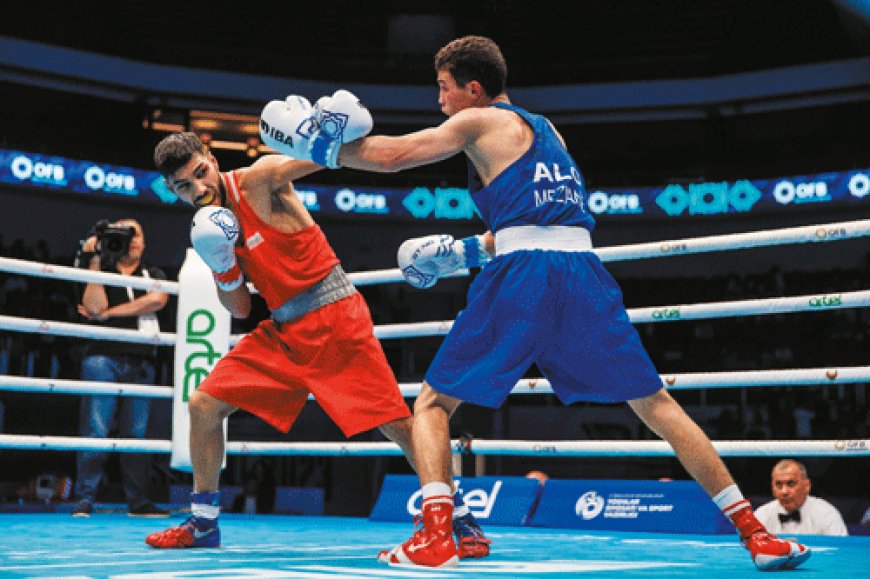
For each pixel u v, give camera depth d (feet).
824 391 38.32
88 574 6.34
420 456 7.09
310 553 8.54
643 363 7.31
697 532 11.46
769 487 31.50
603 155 50.29
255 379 8.93
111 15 44.01
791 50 43.73
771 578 6.44
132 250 16.11
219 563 7.38
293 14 47.37
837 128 47.34
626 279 45.80
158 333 15.11
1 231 41.60
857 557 8.33
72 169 41.88
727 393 39.27
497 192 7.41
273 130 7.13
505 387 7.05
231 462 32.96
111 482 29.66
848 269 43.45
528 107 47.37
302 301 8.85
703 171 45.85
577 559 7.98
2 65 41.57
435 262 8.56
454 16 48.24
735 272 46.32
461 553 8.13
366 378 8.74
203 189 8.61
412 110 46.73
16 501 26.91
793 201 44.06
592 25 47.37
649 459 31.14
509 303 7.13
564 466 31.68
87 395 15.58
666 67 45.37
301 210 8.93
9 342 35.76
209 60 44.27
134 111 46.11
